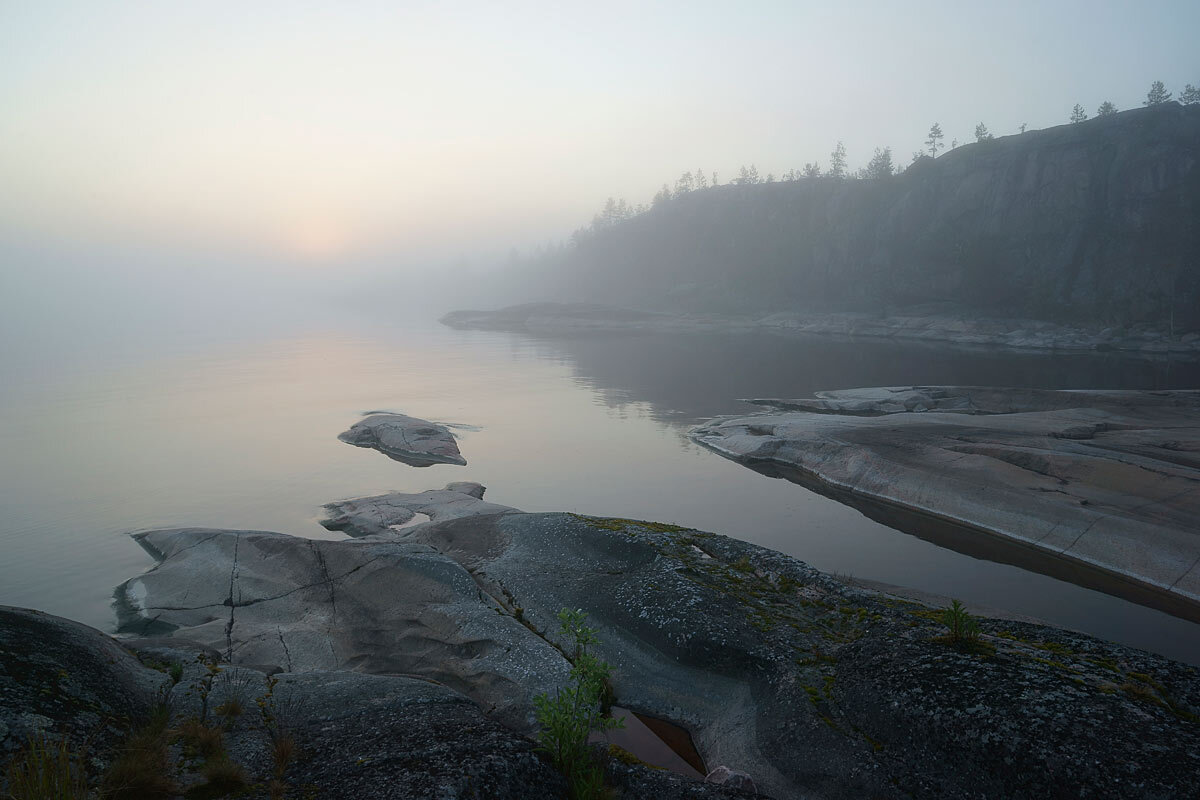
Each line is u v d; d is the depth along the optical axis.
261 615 15.05
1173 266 102.06
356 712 9.07
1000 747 7.59
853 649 10.50
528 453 35.19
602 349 95.12
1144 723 7.52
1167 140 106.81
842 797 8.25
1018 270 118.12
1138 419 33.66
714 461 33.50
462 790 6.40
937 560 20.52
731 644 11.35
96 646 9.37
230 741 7.78
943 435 31.73
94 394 53.59
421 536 18.78
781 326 134.50
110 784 6.23
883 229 139.00
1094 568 19.69
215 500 26.86
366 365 74.69
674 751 10.28
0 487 28.67
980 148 129.25
